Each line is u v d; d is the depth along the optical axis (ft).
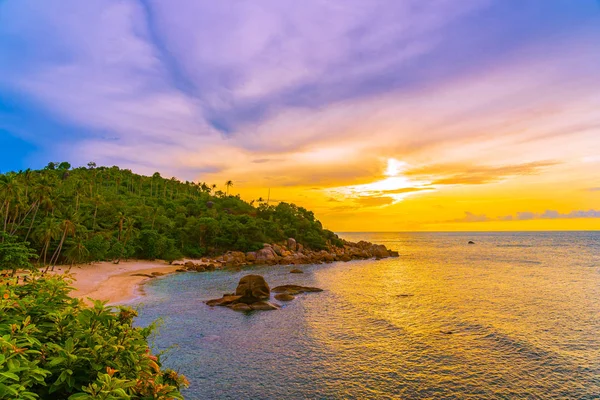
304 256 366.02
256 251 368.89
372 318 122.72
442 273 258.16
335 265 327.47
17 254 157.17
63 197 313.12
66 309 20.20
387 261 368.27
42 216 255.70
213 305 142.41
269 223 428.15
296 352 89.81
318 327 111.75
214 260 339.36
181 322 117.50
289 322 117.80
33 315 20.67
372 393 68.64
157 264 303.68
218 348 92.73
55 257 248.52
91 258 254.47
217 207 525.34
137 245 313.32
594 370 77.66
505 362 82.33
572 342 95.91
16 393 13.32
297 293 169.68
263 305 137.49
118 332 20.26
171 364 82.38
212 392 69.31
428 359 84.64
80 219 284.41
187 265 285.02
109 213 341.82
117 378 17.26
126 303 146.51
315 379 74.59
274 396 67.77
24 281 25.26
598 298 158.40
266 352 89.86
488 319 120.98
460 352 88.89
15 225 233.55
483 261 356.38
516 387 70.23
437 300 154.92
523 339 97.81
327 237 492.54
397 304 146.41
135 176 613.11
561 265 308.60
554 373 76.43
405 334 103.91
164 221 362.74
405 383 72.38
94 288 173.17
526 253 473.26
